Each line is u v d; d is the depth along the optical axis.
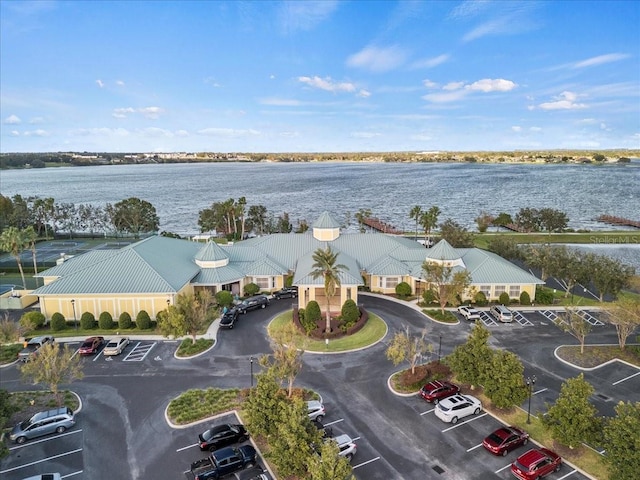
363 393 37.47
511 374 32.88
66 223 152.88
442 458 29.28
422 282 62.19
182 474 27.89
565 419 28.62
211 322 53.06
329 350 45.72
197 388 38.34
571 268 60.72
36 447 30.62
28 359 40.19
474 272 60.09
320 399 36.31
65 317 53.19
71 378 35.78
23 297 60.16
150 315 53.28
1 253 100.12
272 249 68.94
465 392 37.81
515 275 59.53
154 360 43.78
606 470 28.02
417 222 125.50
